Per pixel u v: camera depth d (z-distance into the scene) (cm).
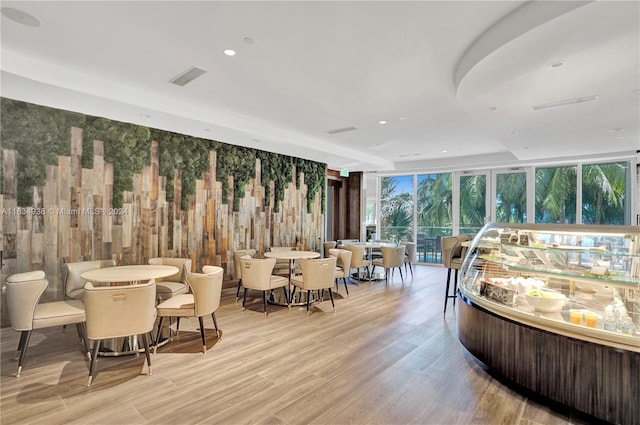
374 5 243
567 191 767
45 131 430
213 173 613
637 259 246
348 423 229
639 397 211
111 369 305
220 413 239
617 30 235
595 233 262
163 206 545
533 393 264
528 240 309
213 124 501
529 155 707
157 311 346
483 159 837
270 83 393
